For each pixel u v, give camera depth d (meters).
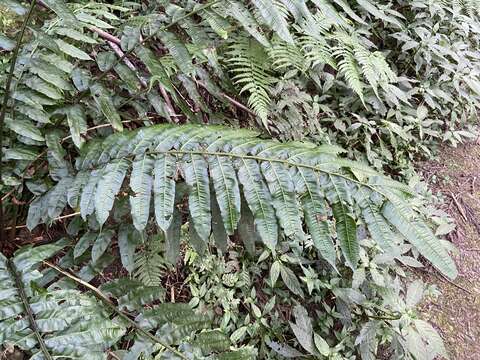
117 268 1.41
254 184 0.96
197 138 1.02
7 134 1.17
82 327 0.81
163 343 0.96
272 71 1.77
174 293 1.48
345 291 1.57
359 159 2.06
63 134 1.22
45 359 0.76
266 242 0.93
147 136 1.05
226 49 1.74
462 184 2.29
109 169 0.99
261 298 1.60
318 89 2.14
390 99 2.10
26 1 1.41
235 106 1.77
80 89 1.17
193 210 0.94
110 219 1.20
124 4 1.66
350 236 0.94
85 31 1.52
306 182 0.96
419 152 2.30
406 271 1.91
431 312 1.83
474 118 2.56
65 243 1.17
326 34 1.85
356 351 1.59
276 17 1.10
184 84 1.38
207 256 1.51
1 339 0.78
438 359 1.70
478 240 2.12
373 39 2.41
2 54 1.44
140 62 1.59
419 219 0.94
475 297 1.92
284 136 1.78
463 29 2.44
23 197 1.26
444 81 2.41
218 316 1.49
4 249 1.26
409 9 2.49
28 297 0.86
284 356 1.49
